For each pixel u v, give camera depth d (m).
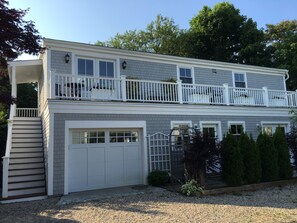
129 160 10.71
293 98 16.08
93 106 10.02
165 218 6.07
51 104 9.32
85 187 9.73
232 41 28.48
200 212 6.52
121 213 6.60
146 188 9.77
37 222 6.07
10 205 7.98
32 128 12.69
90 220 6.09
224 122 13.12
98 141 10.21
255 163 10.10
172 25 33.00
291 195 8.48
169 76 14.38
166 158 11.27
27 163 10.79
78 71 12.05
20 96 26.41
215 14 28.44
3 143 13.78
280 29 31.41
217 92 13.55
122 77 10.93
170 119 11.70
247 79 17.02
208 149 9.28
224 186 9.53
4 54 6.12
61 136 9.32
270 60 25.80
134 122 10.80
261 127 14.09
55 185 8.98
